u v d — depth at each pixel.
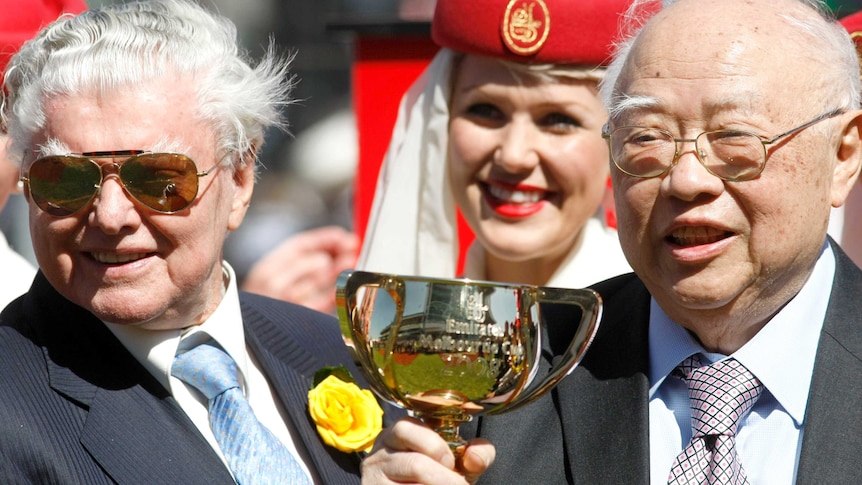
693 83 9.83
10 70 11.20
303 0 24.05
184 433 10.95
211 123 11.19
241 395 11.29
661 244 10.20
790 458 10.15
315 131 25.45
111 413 10.80
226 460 10.98
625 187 10.27
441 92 15.53
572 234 15.18
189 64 11.11
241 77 11.67
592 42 14.51
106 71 10.71
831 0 14.90
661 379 10.62
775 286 10.09
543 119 14.88
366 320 9.75
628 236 10.34
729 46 9.84
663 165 9.95
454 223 15.92
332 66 24.53
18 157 11.27
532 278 15.62
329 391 11.74
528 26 14.51
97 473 10.52
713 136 9.82
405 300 9.71
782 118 9.77
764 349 10.36
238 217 11.98
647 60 10.10
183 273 11.03
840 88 10.06
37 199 10.69
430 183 15.77
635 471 10.17
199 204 11.03
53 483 10.40
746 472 10.19
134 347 11.32
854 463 9.73
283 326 12.79
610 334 11.02
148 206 10.68
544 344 11.12
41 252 10.96
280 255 17.81
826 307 10.54
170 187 10.75
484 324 9.66
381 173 16.45
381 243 15.91
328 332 13.13
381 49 18.69
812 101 9.87
